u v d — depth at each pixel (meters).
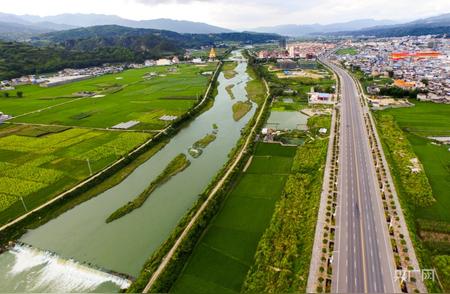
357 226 92.44
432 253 83.19
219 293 74.31
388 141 155.00
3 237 95.75
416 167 128.00
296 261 81.50
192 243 88.62
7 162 144.38
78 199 116.69
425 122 183.88
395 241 85.94
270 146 157.00
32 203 112.12
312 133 172.38
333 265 78.81
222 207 107.62
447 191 111.50
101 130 186.25
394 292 71.25
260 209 105.75
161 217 105.62
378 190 110.94
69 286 79.12
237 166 133.00
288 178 123.69
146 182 129.75
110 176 133.12
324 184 115.25
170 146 168.50
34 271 84.38
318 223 93.88
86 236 97.12
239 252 86.88
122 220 104.62
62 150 157.00
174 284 76.94
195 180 129.88
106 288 77.94
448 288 72.06
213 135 181.88
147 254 88.56
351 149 146.25
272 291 72.75
